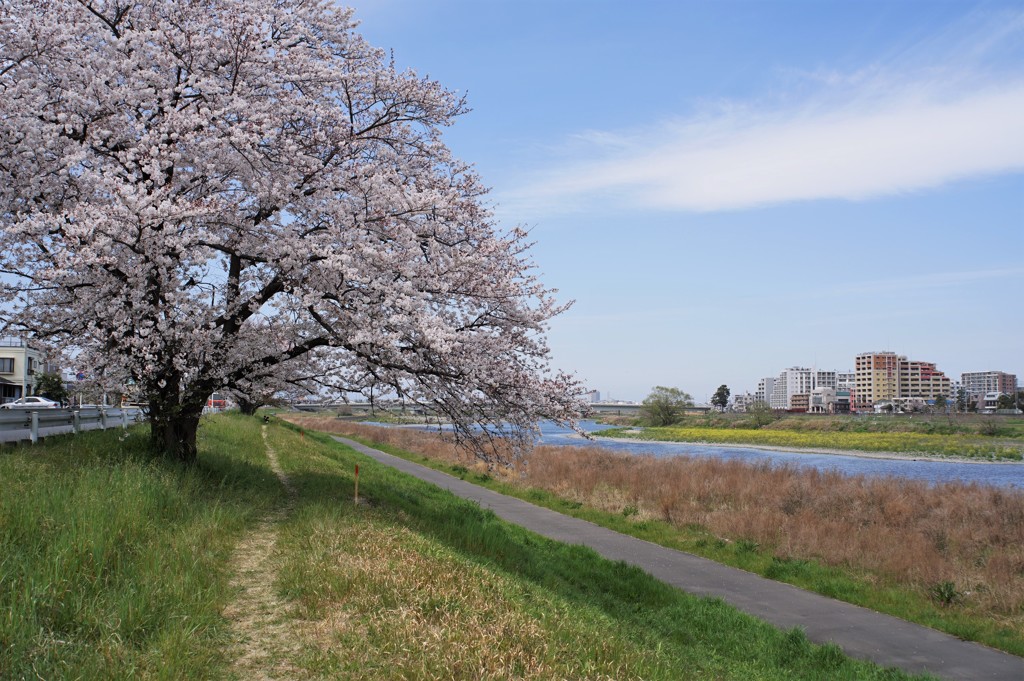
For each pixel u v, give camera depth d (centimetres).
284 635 600
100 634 520
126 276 1046
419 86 1313
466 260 1145
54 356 1138
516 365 1246
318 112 1205
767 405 10075
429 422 1326
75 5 1136
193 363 1173
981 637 1083
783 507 2042
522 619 699
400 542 931
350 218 1133
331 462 2227
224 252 1187
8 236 1001
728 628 1063
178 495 933
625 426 10106
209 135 1105
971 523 1733
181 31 1169
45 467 935
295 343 1259
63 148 1059
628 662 697
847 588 1324
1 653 455
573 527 1877
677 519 1916
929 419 9088
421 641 584
